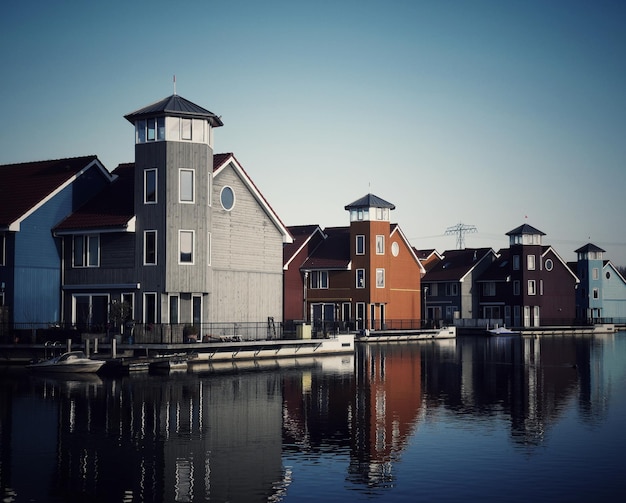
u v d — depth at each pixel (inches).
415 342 2874.0
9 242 1774.1
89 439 847.1
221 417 987.3
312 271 3070.9
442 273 3880.4
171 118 1754.4
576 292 4229.8
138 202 1769.2
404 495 640.4
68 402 1103.6
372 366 1723.7
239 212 1967.3
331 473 708.7
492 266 3902.6
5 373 1512.1
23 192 1855.3
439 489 657.6
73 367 1501.0
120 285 1766.7
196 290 1765.5
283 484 673.0
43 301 1814.7
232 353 1829.5
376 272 2989.7
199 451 792.9
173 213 1743.4
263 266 2044.8
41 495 639.1
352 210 3019.2
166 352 1674.5
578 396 1197.7
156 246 1744.6
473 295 3836.1
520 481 680.4
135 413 1012.5
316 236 3149.6
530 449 803.4
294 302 3024.1
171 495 641.0
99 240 1813.5
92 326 1747.0
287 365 1723.7
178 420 963.3
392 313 3107.8
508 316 3777.1
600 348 2465.6
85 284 1818.4
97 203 1888.5
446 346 2588.6
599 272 4215.1
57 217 1847.9
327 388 1286.9
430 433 887.7
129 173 2004.2
